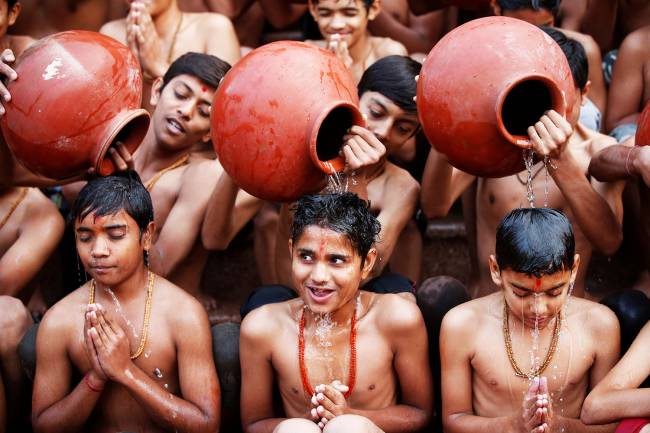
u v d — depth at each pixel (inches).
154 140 121.0
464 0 135.9
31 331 102.2
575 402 96.3
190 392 98.4
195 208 117.5
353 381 96.1
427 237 140.0
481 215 119.8
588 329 95.7
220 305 131.0
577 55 111.0
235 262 139.8
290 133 85.8
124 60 92.4
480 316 96.5
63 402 96.5
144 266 101.0
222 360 100.1
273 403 101.6
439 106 86.1
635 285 122.0
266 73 87.0
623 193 118.5
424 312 102.7
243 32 165.3
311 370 96.6
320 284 89.9
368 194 117.6
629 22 157.8
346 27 133.3
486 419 93.0
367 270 94.8
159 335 98.6
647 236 108.3
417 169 137.3
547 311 89.2
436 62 87.1
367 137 89.2
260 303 105.4
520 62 84.0
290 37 167.3
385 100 108.3
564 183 100.3
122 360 94.0
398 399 100.7
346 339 96.6
